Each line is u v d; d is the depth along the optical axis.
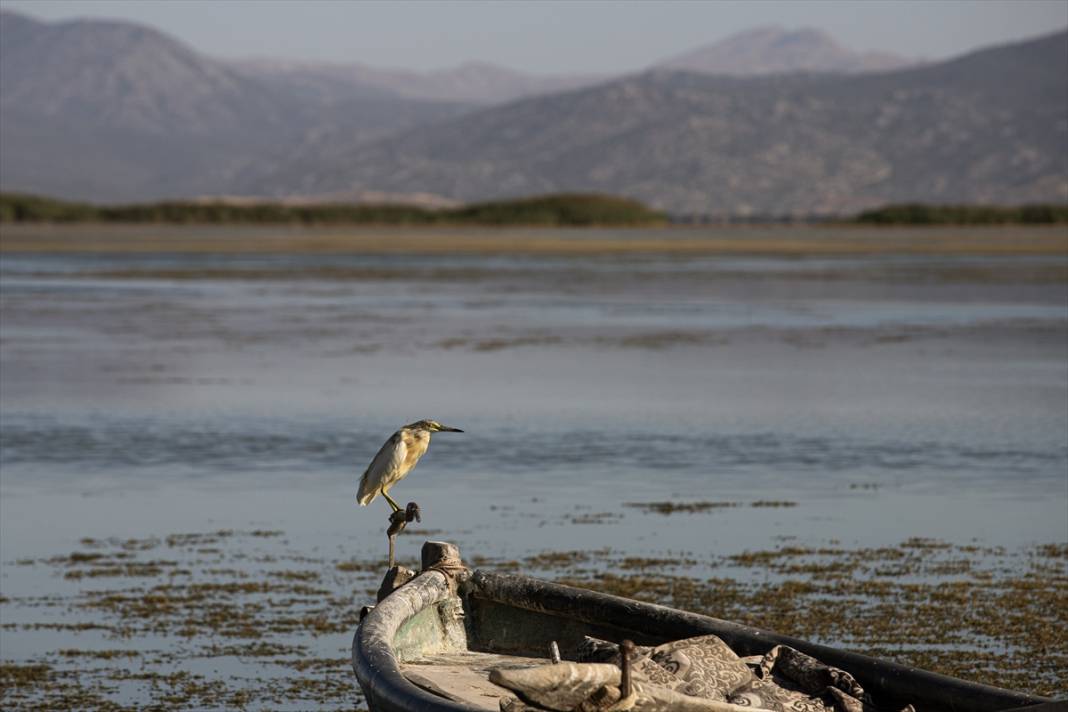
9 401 26.70
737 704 7.71
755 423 24.12
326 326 42.53
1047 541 16.19
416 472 20.22
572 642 9.81
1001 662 12.01
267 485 19.42
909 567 15.06
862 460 20.92
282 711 11.20
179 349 35.97
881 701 8.42
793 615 13.30
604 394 27.53
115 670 12.12
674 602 13.75
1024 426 23.70
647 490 18.98
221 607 13.88
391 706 7.71
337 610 13.83
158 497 18.69
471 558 15.45
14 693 11.55
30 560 15.58
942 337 38.88
